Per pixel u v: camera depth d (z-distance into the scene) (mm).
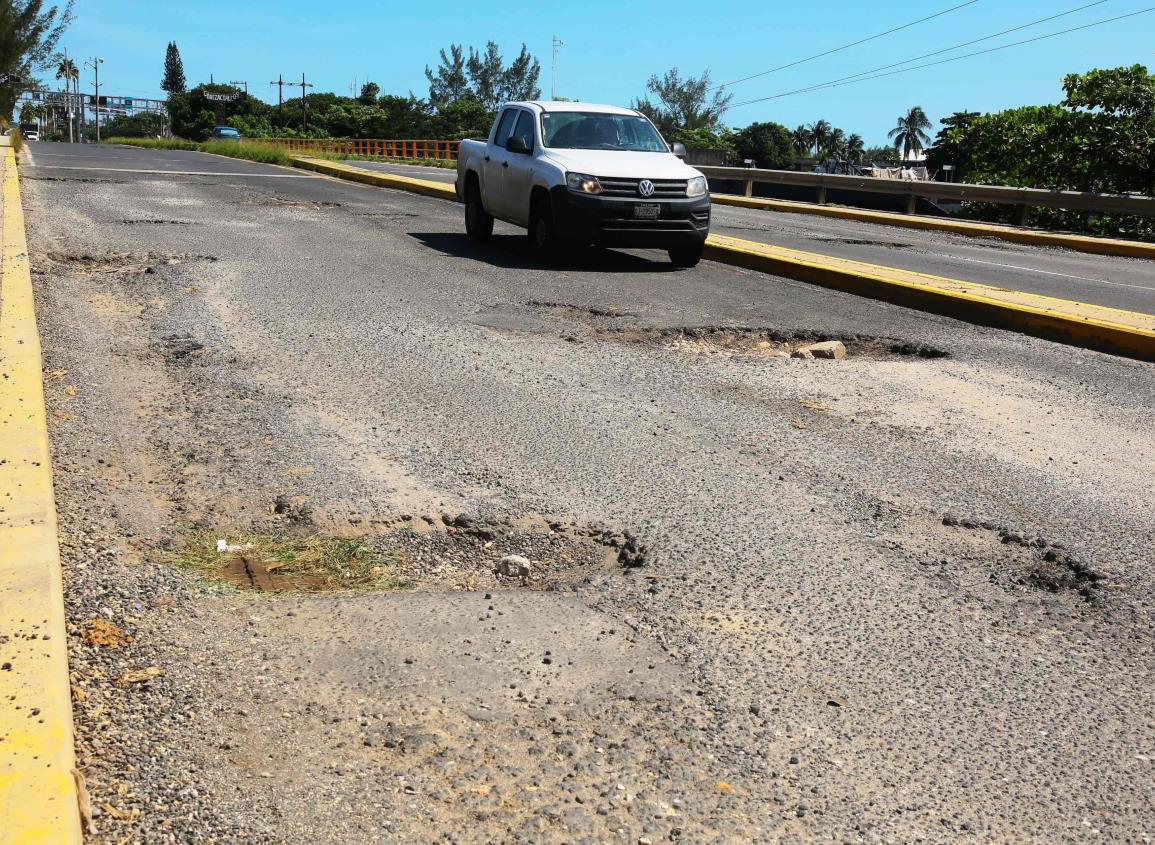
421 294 8938
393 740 2598
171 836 2203
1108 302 10477
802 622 3344
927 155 78125
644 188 11289
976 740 2732
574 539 3961
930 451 5262
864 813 2402
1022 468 5047
